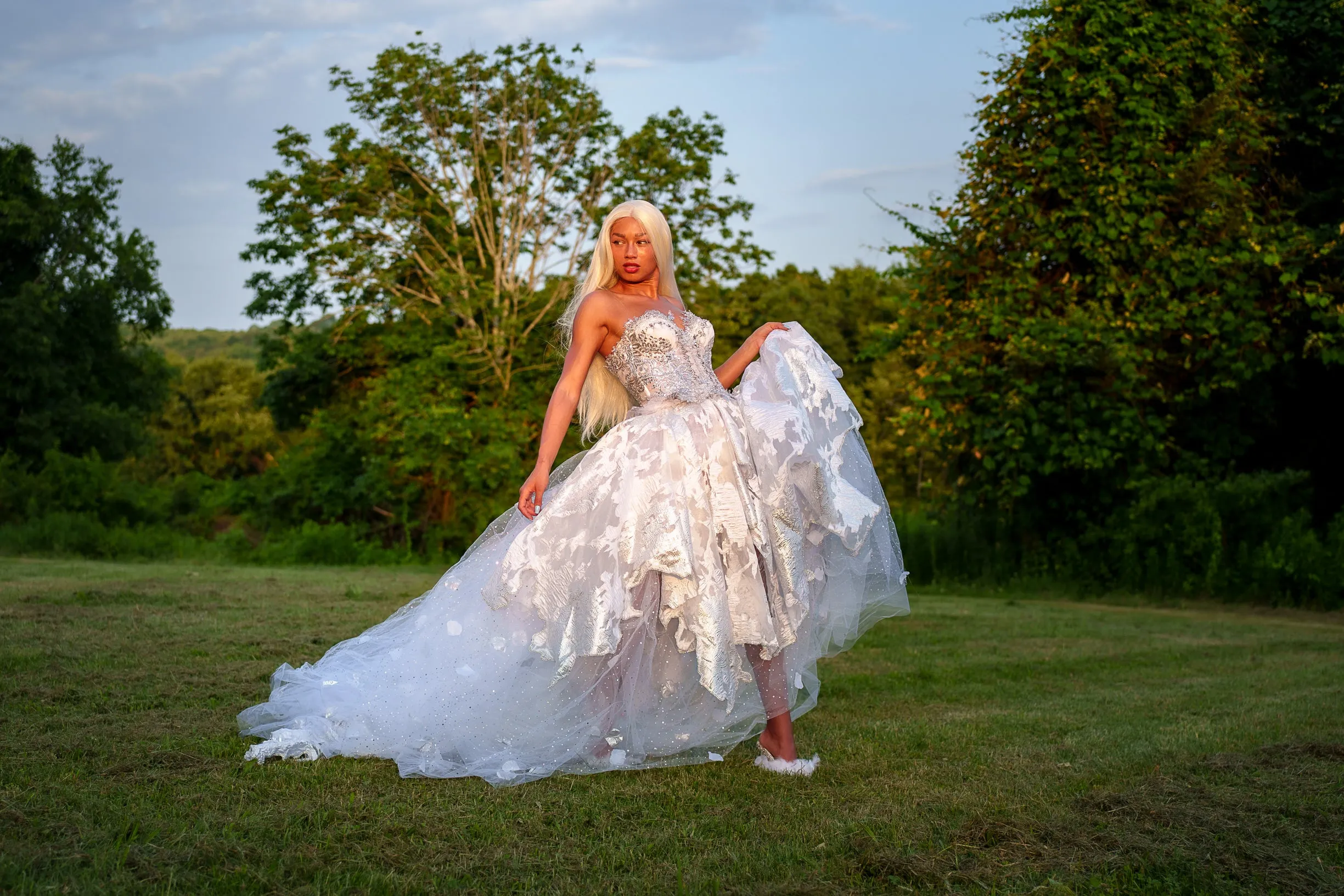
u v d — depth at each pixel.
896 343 13.72
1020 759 3.26
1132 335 11.80
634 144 20.42
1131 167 11.91
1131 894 2.13
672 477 3.15
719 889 2.09
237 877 2.03
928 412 12.68
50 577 8.88
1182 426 12.39
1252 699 4.54
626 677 3.11
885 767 3.16
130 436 27.75
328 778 2.83
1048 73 12.41
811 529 3.34
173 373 31.20
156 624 5.62
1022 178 12.48
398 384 19.83
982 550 13.37
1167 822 2.56
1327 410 12.32
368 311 20.39
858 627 3.52
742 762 3.23
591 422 3.69
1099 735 3.65
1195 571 11.23
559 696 3.11
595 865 2.22
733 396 3.43
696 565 3.08
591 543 3.12
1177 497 11.27
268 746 3.01
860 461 3.54
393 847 2.28
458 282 19.55
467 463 19.00
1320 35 12.44
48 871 2.02
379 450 21.97
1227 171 12.10
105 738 3.10
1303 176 12.68
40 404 26.59
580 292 3.53
